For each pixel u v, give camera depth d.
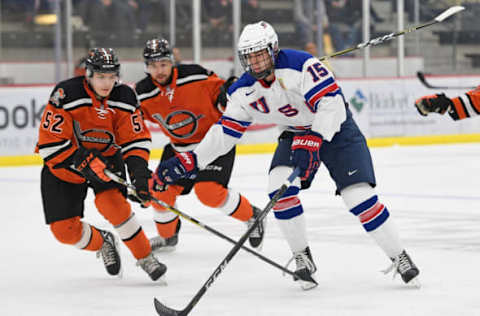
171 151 14.54
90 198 22.14
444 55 41.09
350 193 10.65
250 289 10.93
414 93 39.47
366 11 39.19
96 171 10.56
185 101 13.73
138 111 11.27
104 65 10.36
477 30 41.59
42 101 31.31
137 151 11.06
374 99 38.16
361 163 10.62
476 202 19.94
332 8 38.72
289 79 10.20
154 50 13.17
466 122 40.84
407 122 39.12
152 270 11.27
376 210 10.60
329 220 17.25
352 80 37.50
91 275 12.20
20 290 11.13
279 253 13.81
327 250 13.77
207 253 13.96
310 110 10.52
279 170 10.80
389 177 25.80
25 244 15.15
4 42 32.78
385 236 10.62
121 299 10.45
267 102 10.51
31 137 31.12
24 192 23.47
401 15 39.97
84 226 11.61
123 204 11.28
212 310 9.70
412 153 34.44
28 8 32.97
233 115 10.73
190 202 20.88
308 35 38.44
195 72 13.74
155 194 13.73
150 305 10.04
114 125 11.19
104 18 34.28
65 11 33.50
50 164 11.07
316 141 10.13
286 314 9.41
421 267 12.13
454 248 13.77
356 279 11.38
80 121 10.99
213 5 36.41
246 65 10.09
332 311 9.48
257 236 13.80
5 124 30.53
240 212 13.70
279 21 37.97
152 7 35.28
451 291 10.45
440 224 16.53
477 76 41.38
